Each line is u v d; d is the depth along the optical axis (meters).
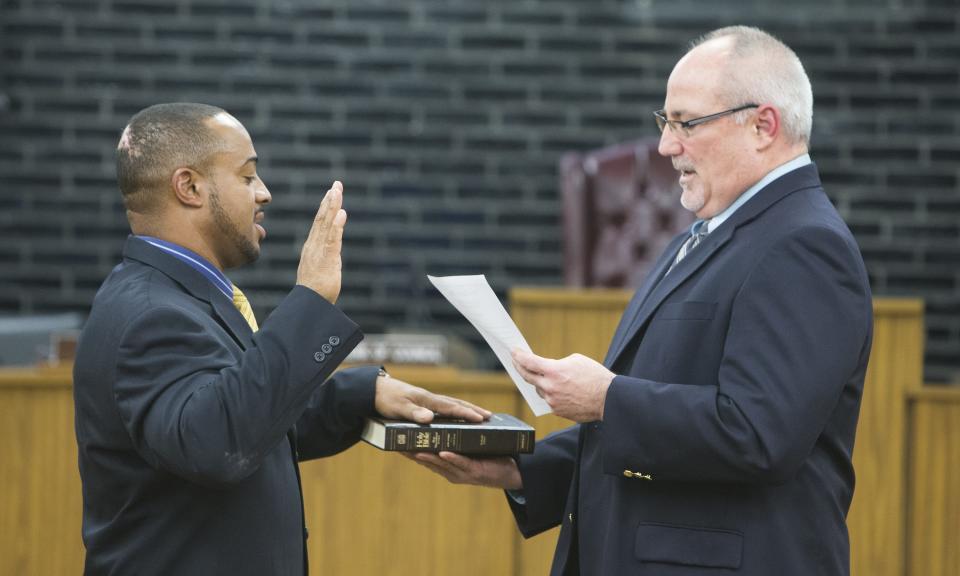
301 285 4.52
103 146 14.45
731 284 4.66
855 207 14.56
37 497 7.71
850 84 14.49
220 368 4.39
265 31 14.45
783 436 4.36
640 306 5.18
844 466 4.79
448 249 14.59
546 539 7.92
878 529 8.17
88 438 4.56
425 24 14.53
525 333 8.43
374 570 7.81
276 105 14.47
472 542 7.82
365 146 14.53
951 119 14.45
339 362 4.49
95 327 4.52
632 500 4.76
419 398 5.20
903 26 14.45
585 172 12.20
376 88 14.52
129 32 14.39
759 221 4.75
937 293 14.48
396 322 14.55
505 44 14.55
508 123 14.56
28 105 14.40
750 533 4.56
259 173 14.48
